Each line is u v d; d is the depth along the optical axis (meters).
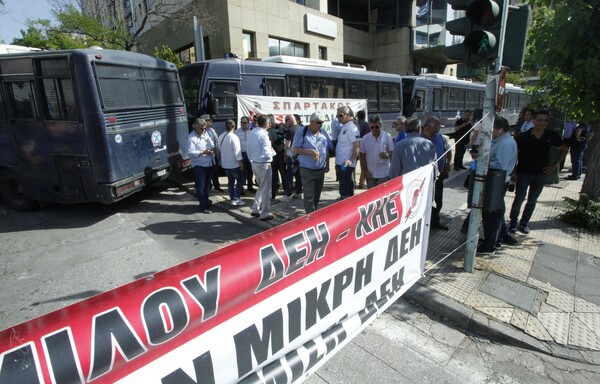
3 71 6.16
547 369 2.82
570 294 3.70
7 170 6.80
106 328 1.29
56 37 16.30
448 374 2.78
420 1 25.97
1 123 6.44
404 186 3.02
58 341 1.20
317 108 10.73
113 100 6.21
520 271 4.16
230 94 9.22
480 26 3.55
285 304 2.02
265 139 5.95
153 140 7.34
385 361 2.91
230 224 6.25
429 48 25.91
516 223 5.30
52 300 3.92
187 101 9.24
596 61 4.48
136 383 1.38
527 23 3.42
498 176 3.77
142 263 4.78
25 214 6.98
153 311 1.41
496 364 2.89
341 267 2.43
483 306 3.48
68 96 5.91
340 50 23.23
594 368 2.83
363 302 2.75
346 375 2.75
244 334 1.79
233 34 16.67
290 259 1.99
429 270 4.19
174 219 6.57
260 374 1.91
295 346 2.14
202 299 1.56
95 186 6.17
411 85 15.38
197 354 1.58
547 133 4.84
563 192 7.65
